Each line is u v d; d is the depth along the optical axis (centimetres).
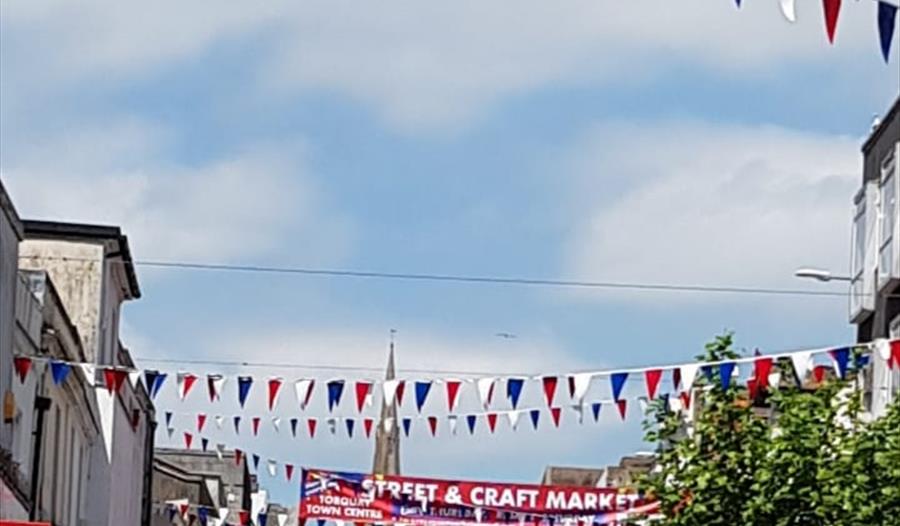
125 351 4653
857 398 2534
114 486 4384
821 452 2475
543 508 3884
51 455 3597
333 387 2661
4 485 2864
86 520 4209
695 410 2817
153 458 5512
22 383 3105
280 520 4628
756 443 2550
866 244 3444
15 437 3155
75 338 3706
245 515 5388
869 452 2445
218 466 6931
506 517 3906
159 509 5319
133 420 4784
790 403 2516
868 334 3509
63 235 4200
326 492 3903
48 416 3556
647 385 2445
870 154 3553
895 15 1227
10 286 2936
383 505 3922
